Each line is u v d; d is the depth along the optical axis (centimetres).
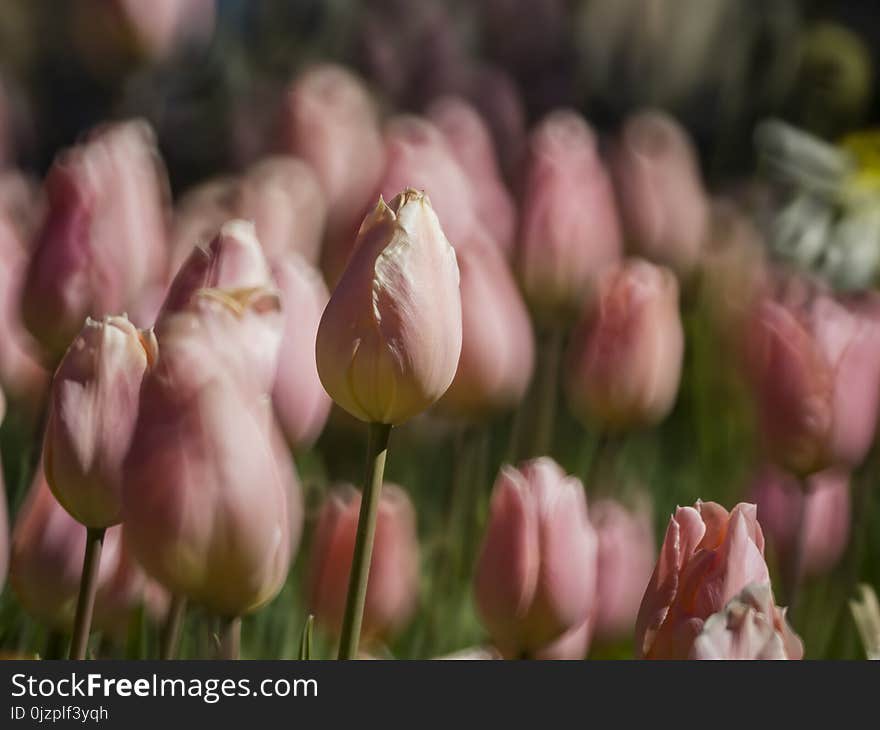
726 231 310
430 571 179
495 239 221
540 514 152
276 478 140
